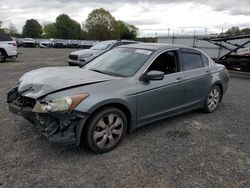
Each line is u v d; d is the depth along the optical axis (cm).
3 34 1494
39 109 323
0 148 363
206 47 1728
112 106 367
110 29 8638
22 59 1812
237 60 1184
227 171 333
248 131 474
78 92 336
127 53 468
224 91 608
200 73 518
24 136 403
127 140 411
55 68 454
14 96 381
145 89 402
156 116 435
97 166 331
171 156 366
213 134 454
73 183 295
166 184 301
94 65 474
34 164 328
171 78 450
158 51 449
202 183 305
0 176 299
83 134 350
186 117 539
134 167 333
